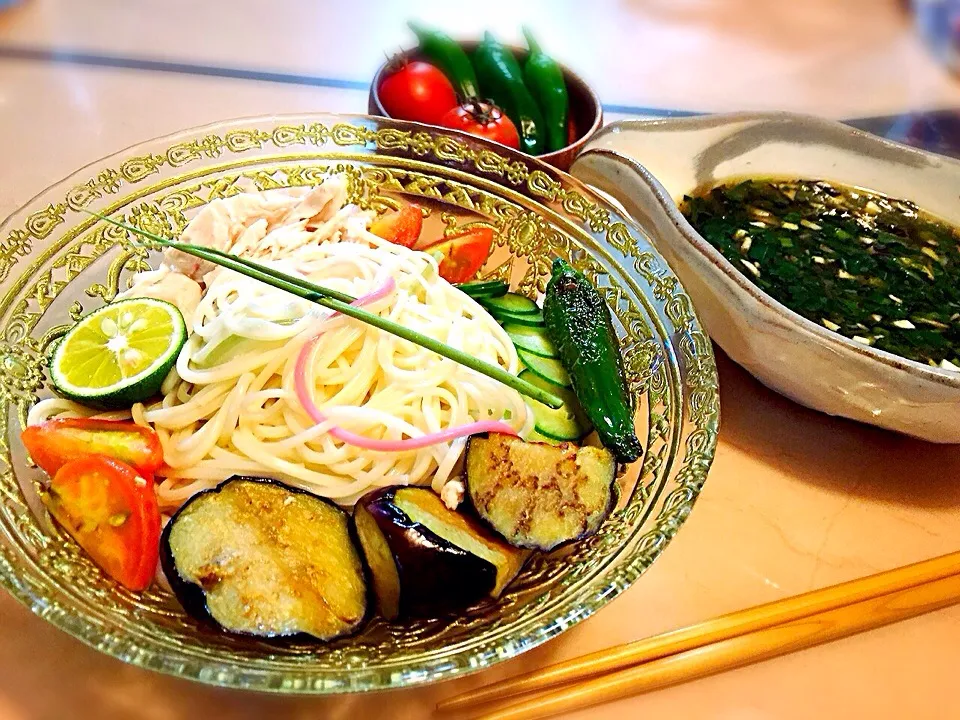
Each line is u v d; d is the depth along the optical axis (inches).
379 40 17.8
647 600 9.4
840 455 11.0
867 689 8.9
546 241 11.9
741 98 17.6
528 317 11.3
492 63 14.9
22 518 8.3
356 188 12.2
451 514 8.7
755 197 13.6
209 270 10.8
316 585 7.9
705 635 8.8
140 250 11.1
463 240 11.8
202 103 15.3
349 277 10.5
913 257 12.7
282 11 18.2
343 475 9.7
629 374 10.4
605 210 11.1
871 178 13.8
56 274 10.3
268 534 8.1
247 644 7.6
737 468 10.7
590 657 8.6
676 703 8.7
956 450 11.1
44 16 17.0
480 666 7.1
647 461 9.3
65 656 8.3
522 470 8.8
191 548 7.9
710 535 10.0
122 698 8.2
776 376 10.7
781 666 9.0
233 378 9.7
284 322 9.7
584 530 8.5
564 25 19.3
